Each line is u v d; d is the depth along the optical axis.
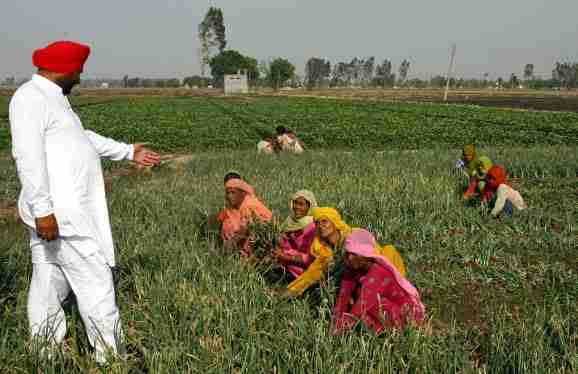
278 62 139.38
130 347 3.77
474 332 4.23
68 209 3.19
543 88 179.50
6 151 20.75
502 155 14.09
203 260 5.10
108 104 65.50
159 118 40.81
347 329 3.83
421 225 7.06
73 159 3.25
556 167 11.91
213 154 16.86
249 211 5.95
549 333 4.01
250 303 4.13
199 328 3.73
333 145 22.47
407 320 3.80
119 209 8.06
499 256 6.20
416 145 21.89
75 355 3.38
